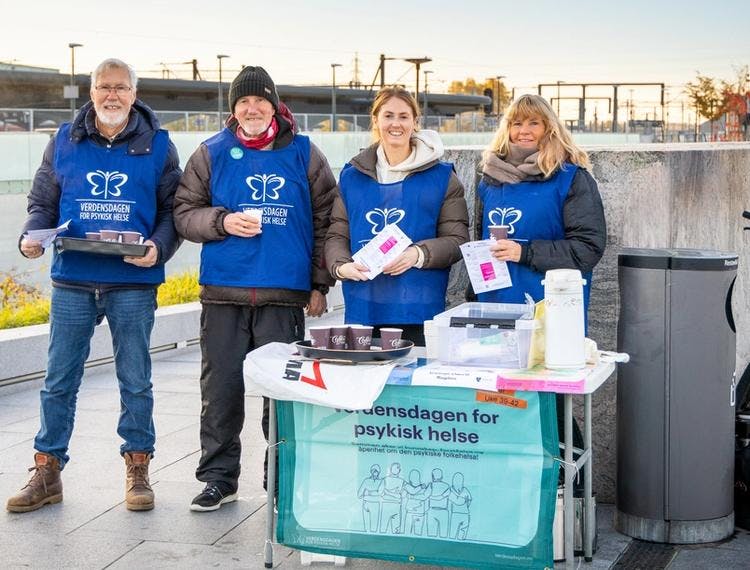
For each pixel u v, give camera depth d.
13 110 29.48
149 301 5.14
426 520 4.10
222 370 5.04
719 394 4.64
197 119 32.59
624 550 4.57
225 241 4.94
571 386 3.82
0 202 13.95
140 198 5.02
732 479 4.77
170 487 5.50
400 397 4.06
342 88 71.88
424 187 4.75
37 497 5.10
